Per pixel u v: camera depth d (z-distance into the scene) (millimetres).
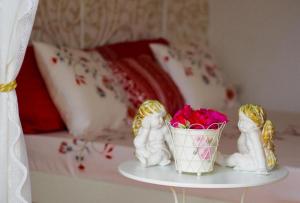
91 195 2398
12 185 1848
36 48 2777
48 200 2518
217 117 1707
